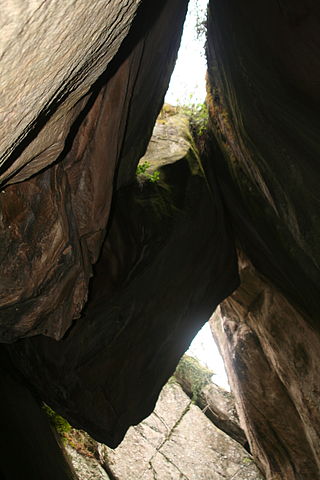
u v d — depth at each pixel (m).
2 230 2.82
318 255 6.72
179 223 6.87
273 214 7.73
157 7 4.14
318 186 5.99
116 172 4.77
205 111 8.82
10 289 3.25
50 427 8.98
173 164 7.48
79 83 1.89
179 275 7.32
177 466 13.21
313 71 4.73
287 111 5.52
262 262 9.06
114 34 1.70
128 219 6.50
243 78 6.05
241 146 7.41
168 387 15.07
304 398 9.89
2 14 0.94
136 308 6.76
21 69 1.17
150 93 5.28
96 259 4.37
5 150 1.55
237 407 13.00
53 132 2.12
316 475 10.91
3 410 6.36
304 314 8.77
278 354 10.22
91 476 11.82
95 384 6.81
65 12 1.16
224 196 8.70
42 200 3.00
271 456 11.68
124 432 7.66
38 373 6.35
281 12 4.54
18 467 5.72
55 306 3.96
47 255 3.34
